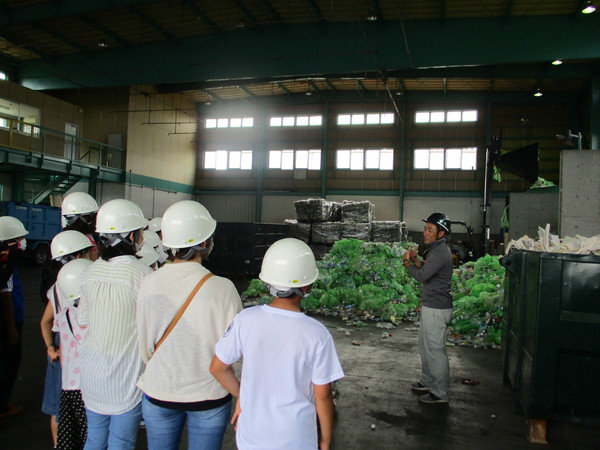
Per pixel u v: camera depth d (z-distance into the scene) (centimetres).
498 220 2350
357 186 2561
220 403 203
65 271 259
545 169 2311
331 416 175
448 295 435
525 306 366
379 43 1577
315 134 2633
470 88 2328
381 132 2538
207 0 1560
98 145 2361
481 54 1491
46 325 292
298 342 169
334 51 1638
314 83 2408
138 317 204
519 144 2345
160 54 1886
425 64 1537
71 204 332
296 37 1680
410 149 2495
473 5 1420
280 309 178
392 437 365
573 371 320
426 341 442
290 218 2658
